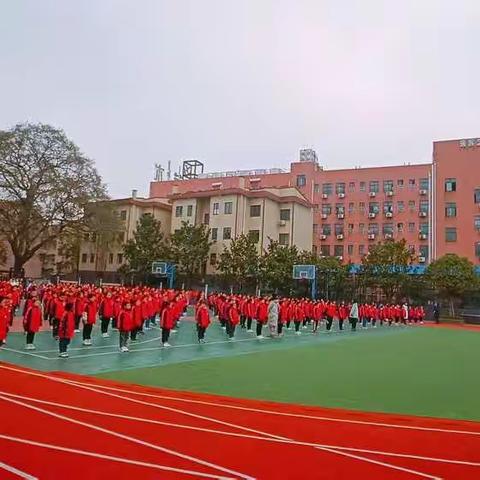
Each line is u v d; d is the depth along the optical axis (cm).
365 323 3625
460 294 4722
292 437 739
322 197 6538
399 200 6162
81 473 549
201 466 590
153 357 1512
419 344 2416
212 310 3241
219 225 5191
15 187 4362
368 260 4841
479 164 5753
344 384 1230
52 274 6094
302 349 1956
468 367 1638
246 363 1498
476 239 5631
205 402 953
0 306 1503
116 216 4825
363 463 630
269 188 5550
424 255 5900
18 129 4397
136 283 5159
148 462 595
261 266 4453
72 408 838
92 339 1812
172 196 5562
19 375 1108
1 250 5569
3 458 585
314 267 3844
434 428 836
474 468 625
